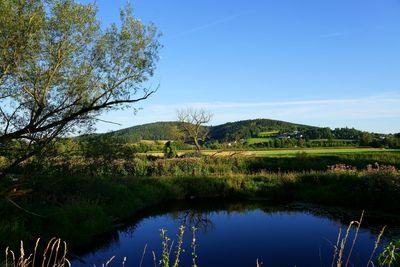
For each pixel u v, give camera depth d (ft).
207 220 59.26
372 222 54.08
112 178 75.00
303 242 45.50
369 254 39.14
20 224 41.16
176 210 68.03
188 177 89.04
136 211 66.18
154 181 84.23
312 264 37.52
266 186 81.87
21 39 32.73
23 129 34.27
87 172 45.37
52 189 46.19
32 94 36.45
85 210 51.55
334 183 75.77
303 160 107.24
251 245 44.93
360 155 108.47
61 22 35.55
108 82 38.22
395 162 95.55
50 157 40.65
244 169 106.32
